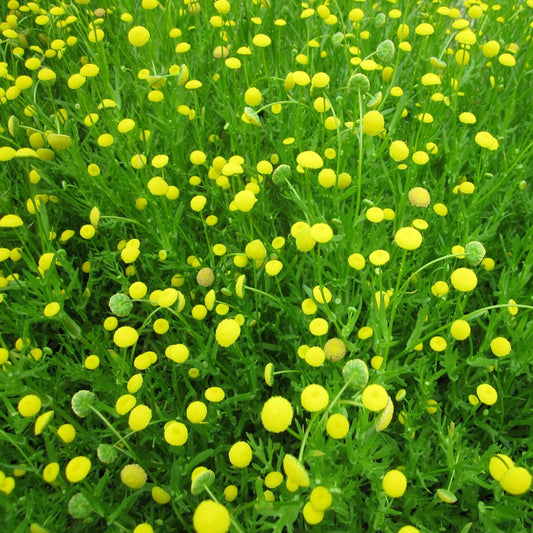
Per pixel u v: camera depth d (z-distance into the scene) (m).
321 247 0.30
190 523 0.26
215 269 0.32
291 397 0.31
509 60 0.34
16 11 0.50
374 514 0.24
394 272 0.31
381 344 0.26
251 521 0.24
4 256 0.29
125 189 0.35
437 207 0.32
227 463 0.29
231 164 0.29
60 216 0.38
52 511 0.24
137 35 0.33
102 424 0.30
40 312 0.30
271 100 0.39
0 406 0.29
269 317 0.33
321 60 0.45
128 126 0.32
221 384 0.31
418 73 0.43
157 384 0.28
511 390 0.29
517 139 0.42
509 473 0.20
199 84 0.34
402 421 0.27
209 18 0.46
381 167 0.35
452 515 0.26
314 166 0.26
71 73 0.43
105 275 0.34
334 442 0.23
